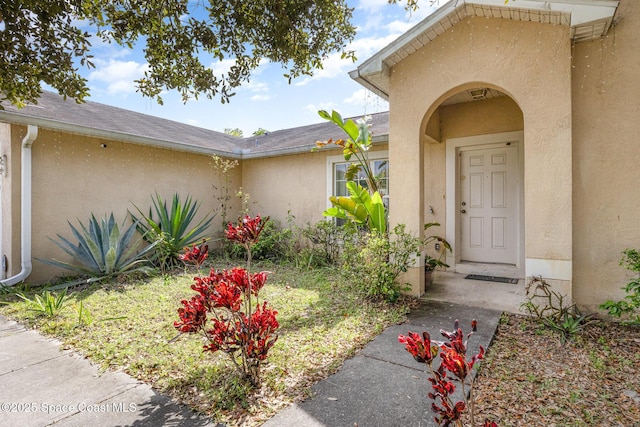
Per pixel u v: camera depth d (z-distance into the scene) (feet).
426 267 17.40
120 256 20.52
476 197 21.22
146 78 11.43
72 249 19.45
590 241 12.94
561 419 7.13
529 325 12.23
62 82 9.82
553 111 12.78
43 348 10.96
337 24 11.46
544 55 12.94
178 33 10.28
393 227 16.28
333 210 19.36
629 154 12.38
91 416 7.47
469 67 14.39
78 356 10.39
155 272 20.72
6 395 8.32
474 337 11.22
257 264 24.27
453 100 20.40
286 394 8.13
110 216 22.45
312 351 10.35
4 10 8.04
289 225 27.43
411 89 15.80
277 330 12.01
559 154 12.67
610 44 12.59
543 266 12.91
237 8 10.23
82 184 21.42
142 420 7.31
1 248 19.63
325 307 14.55
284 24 10.30
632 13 12.28
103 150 22.43
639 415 7.23
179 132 30.27
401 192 16.15
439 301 15.17
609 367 9.25
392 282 14.93
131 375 9.23
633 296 11.05
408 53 15.67
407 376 8.93
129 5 9.92
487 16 13.88
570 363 9.53
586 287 13.01
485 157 20.92
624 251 11.96
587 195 12.96
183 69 11.18
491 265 20.35
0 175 19.48
